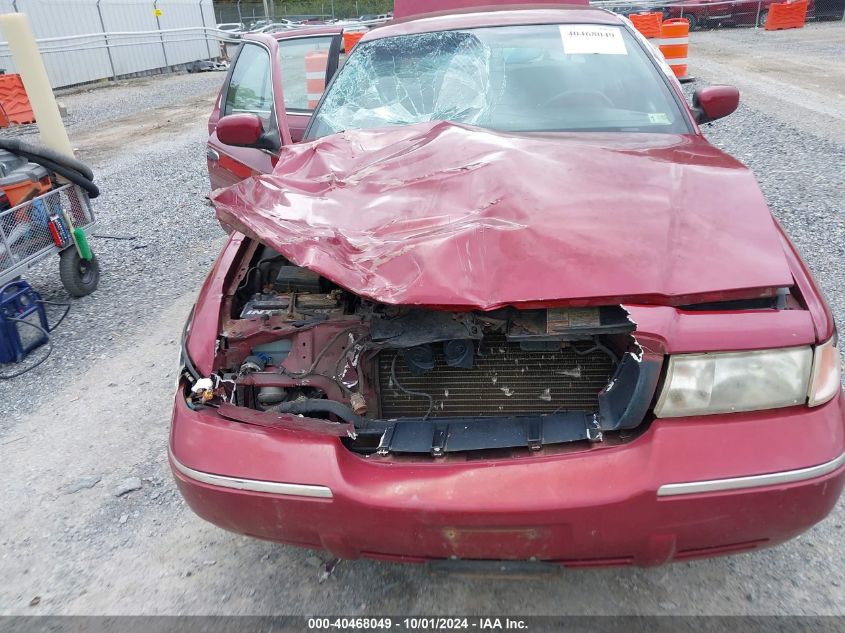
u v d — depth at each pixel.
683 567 2.40
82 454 3.34
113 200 8.20
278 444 1.97
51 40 16.97
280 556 2.60
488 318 2.04
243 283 2.65
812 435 1.81
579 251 2.01
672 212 2.17
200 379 2.20
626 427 1.89
